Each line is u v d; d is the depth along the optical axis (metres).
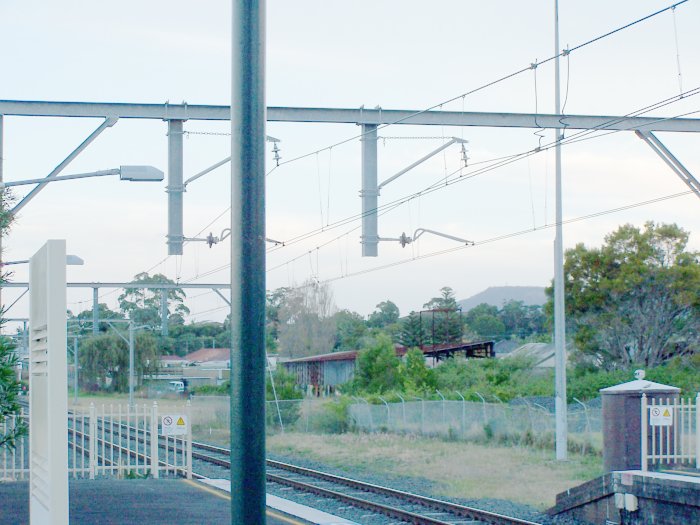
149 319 99.50
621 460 19.06
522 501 19.92
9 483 17.73
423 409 36.03
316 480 25.03
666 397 19.27
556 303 26.92
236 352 5.37
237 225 5.43
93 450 20.45
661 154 20.19
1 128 18.72
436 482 23.86
